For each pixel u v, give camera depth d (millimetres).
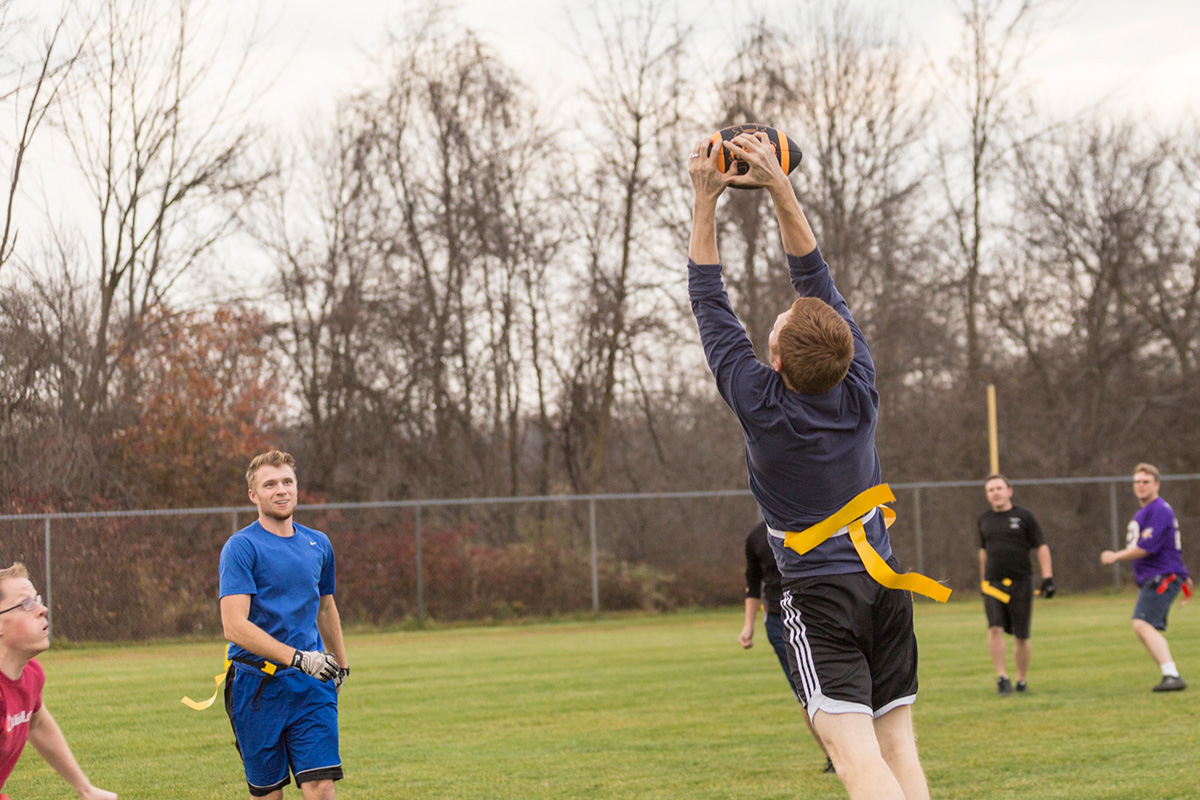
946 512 23234
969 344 30875
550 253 27734
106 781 6730
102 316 21625
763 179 3475
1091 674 11133
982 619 18297
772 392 3361
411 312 26250
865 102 29281
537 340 28453
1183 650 13086
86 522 16828
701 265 3523
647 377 28688
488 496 26656
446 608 19625
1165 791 5965
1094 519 24156
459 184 26828
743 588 21641
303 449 25750
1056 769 6629
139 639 16781
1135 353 31516
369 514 19891
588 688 10789
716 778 6598
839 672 3361
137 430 20797
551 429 28547
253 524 4715
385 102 26797
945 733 7953
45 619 3678
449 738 8133
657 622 19328
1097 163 31125
